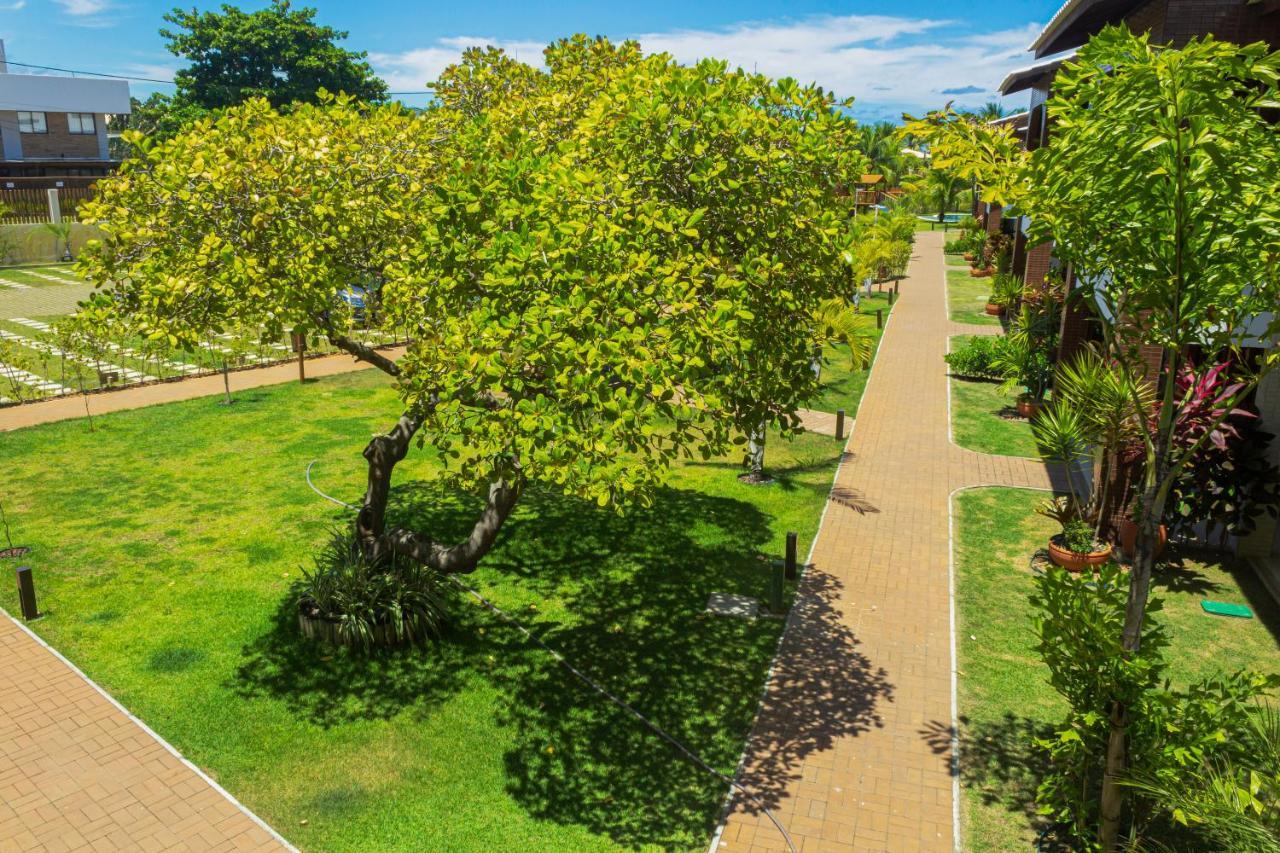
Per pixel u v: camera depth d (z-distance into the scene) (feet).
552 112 43.47
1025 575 43.14
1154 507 22.47
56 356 86.74
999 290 83.61
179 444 62.13
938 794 28.48
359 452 60.54
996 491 54.03
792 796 28.48
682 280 28.76
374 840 26.73
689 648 37.01
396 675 35.19
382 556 39.19
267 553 45.29
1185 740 22.35
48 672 35.29
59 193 158.30
